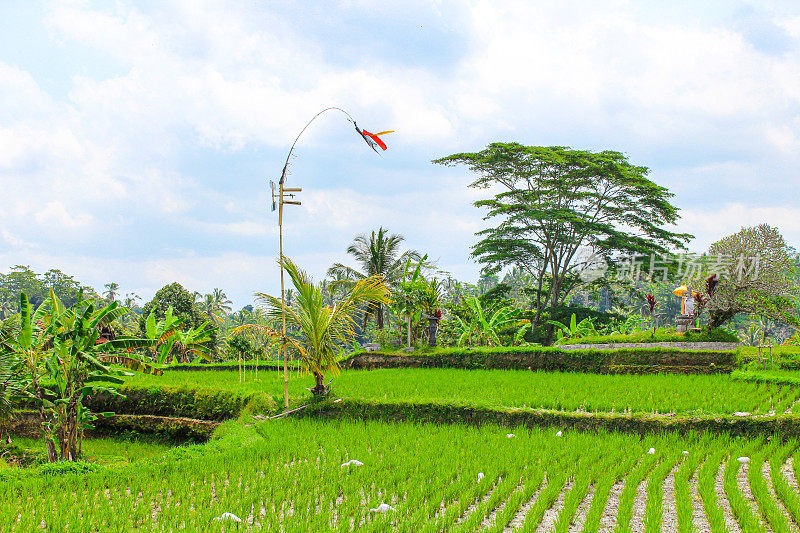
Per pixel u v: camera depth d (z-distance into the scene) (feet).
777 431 46.47
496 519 30.27
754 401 57.62
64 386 57.21
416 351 99.40
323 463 42.63
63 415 56.13
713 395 61.36
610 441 46.96
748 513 29.91
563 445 46.16
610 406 56.24
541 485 37.42
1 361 55.01
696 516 31.45
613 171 142.61
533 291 162.50
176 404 69.10
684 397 60.23
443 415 57.47
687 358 82.48
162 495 35.63
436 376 81.51
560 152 146.82
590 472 38.52
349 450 46.32
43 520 31.19
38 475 39.09
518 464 40.40
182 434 66.85
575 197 152.46
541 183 152.56
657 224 154.10
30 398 58.49
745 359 80.28
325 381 78.33
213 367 110.73
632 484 35.55
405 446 47.55
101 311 58.90
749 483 35.73
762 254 98.48
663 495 34.94
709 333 90.48
